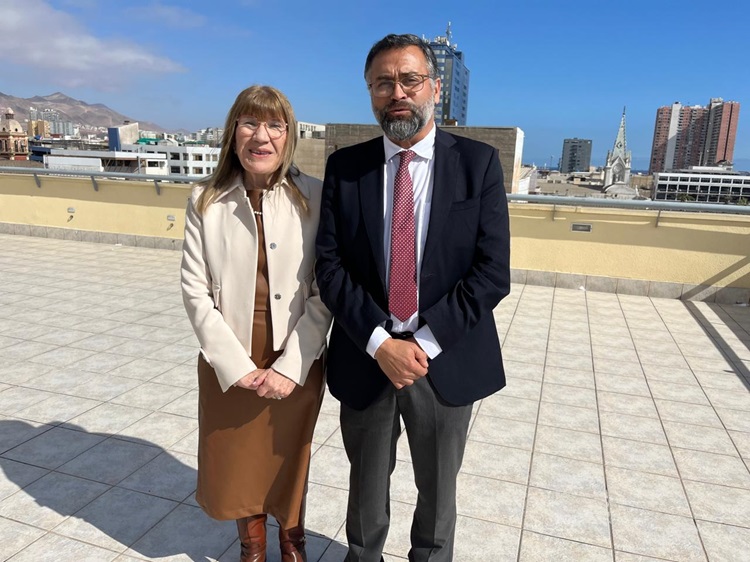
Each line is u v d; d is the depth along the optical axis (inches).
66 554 76.2
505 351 161.0
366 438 64.4
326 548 79.4
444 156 59.2
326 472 97.7
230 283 65.6
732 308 212.7
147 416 116.0
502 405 125.9
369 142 63.2
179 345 157.9
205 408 67.8
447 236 57.9
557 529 84.0
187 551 78.0
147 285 223.8
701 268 220.7
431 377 59.3
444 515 65.5
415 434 62.8
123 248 295.3
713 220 216.4
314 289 67.9
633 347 166.6
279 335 66.0
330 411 121.3
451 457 63.3
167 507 87.0
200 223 66.1
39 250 284.5
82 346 155.6
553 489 94.2
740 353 163.0
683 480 97.7
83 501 87.7
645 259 226.5
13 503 86.5
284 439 68.2
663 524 85.6
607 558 78.0
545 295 225.5
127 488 91.5
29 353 149.6
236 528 83.0
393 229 59.2
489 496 91.8
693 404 128.3
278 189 65.7
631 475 99.0
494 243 57.7
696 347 167.8
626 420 119.8
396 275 58.9
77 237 309.9
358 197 60.6
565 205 231.0
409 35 56.9
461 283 57.9
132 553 77.0
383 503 67.2
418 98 55.9
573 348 164.7
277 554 78.2
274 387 63.8
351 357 63.8
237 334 66.4
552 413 122.4
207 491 69.4
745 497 93.0
